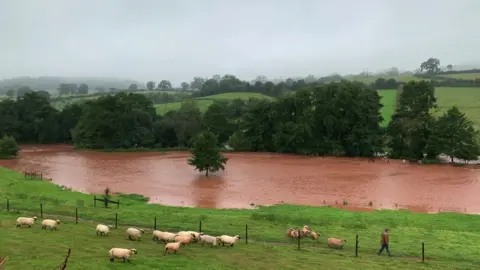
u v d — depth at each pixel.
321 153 116.81
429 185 71.81
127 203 51.41
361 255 28.44
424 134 104.50
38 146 140.25
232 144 125.62
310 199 60.88
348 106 114.50
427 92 108.12
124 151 124.12
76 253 23.44
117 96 132.00
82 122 131.75
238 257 25.38
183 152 123.12
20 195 48.53
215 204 57.25
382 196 62.97
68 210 40.78
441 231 37.28
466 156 96.38
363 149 112.88
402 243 32.41
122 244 26.91
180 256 24.36
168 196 62.81
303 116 118.88
